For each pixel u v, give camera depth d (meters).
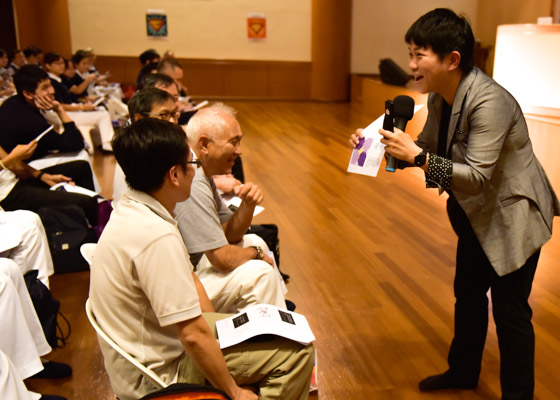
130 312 1.52
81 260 3.34
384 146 1.96
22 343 2.05
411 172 5.81
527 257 1.85
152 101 2.67
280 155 6.64
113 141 1.52
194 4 11.72
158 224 1.47
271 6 11.90
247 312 1.69
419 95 6.59
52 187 3.62
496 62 5.02
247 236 2.44
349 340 2.62
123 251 1.46
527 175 1.85
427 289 3.14
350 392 2.25
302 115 10.02
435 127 2.04
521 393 1.95
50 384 2.30
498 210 1.86
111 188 5.30
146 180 1.49
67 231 3.34
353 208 4.61
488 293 3.13
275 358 1.61
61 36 10.97
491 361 2.45
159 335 1.55
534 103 4.71
